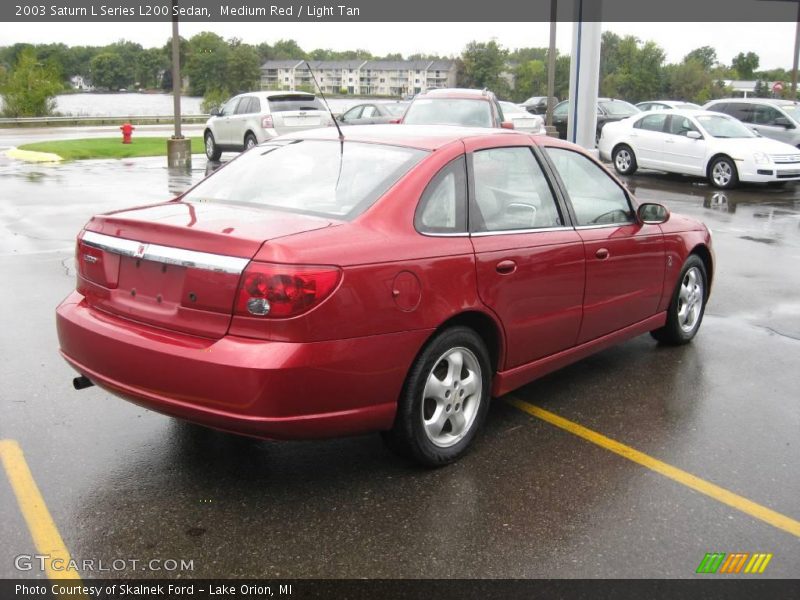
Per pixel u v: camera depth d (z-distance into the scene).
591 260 4.73
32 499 3.57
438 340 3.78
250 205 4.03
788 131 20.38
